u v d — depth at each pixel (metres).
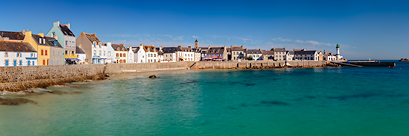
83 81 49.84
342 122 23.55
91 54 76.00
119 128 21.34
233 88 44.03
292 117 25.08
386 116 25.44
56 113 25.30
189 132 20.69
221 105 30.14
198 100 33.03
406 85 48.28
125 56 93.00
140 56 100.00
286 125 22.66
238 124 22.86
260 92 39.62
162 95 36.47
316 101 32.59
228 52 148.88
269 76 69.38
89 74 58.06
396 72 87.19
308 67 125.19
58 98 32.25
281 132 20.95
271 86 46.91
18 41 55.81
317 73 82.31
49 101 30.38
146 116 25.05
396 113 26.58
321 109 28.22
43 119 23.22
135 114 25.70
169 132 20.66
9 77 38.28
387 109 28.25
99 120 23.42
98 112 26.12
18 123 21.86
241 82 53.47
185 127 21.89
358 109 28.23
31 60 51.59
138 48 100.69
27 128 20.73
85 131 20.45
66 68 50.28
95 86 44.09
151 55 108.19
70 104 29.33
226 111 27.31
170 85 47.34
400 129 21.67
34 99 31.00
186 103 31.14
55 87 40.53
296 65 128.38
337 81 56.25
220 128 21.72
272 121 23.75
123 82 50.78
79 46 76.69
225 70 97.12
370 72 87.19
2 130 20.08
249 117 25.02
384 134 20.59
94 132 20.31
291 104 30.81
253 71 92.12
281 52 156.50
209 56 143.88
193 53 134.38
